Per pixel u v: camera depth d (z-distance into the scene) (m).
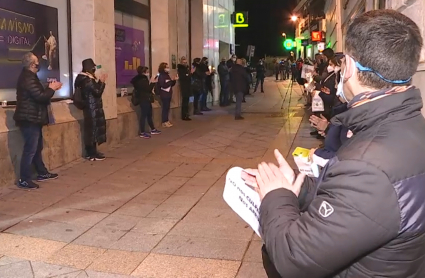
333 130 3.10
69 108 8.03
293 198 1.54
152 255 4.17
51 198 5.89
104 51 8.91
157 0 12.36
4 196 5.94
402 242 1.29
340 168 1.33
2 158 6.26
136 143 9.76
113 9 9.30
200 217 5.15
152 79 11.65
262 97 21.00
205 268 3.90
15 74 6.98
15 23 7.00
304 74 13.26
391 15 1.43
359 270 1.34
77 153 8.11
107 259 4.10
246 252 4.20
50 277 3.77
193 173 7.22
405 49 1.38
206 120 13.38
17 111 6.15
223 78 17.44
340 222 1.28
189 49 16.16
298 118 13.50
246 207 1.74
